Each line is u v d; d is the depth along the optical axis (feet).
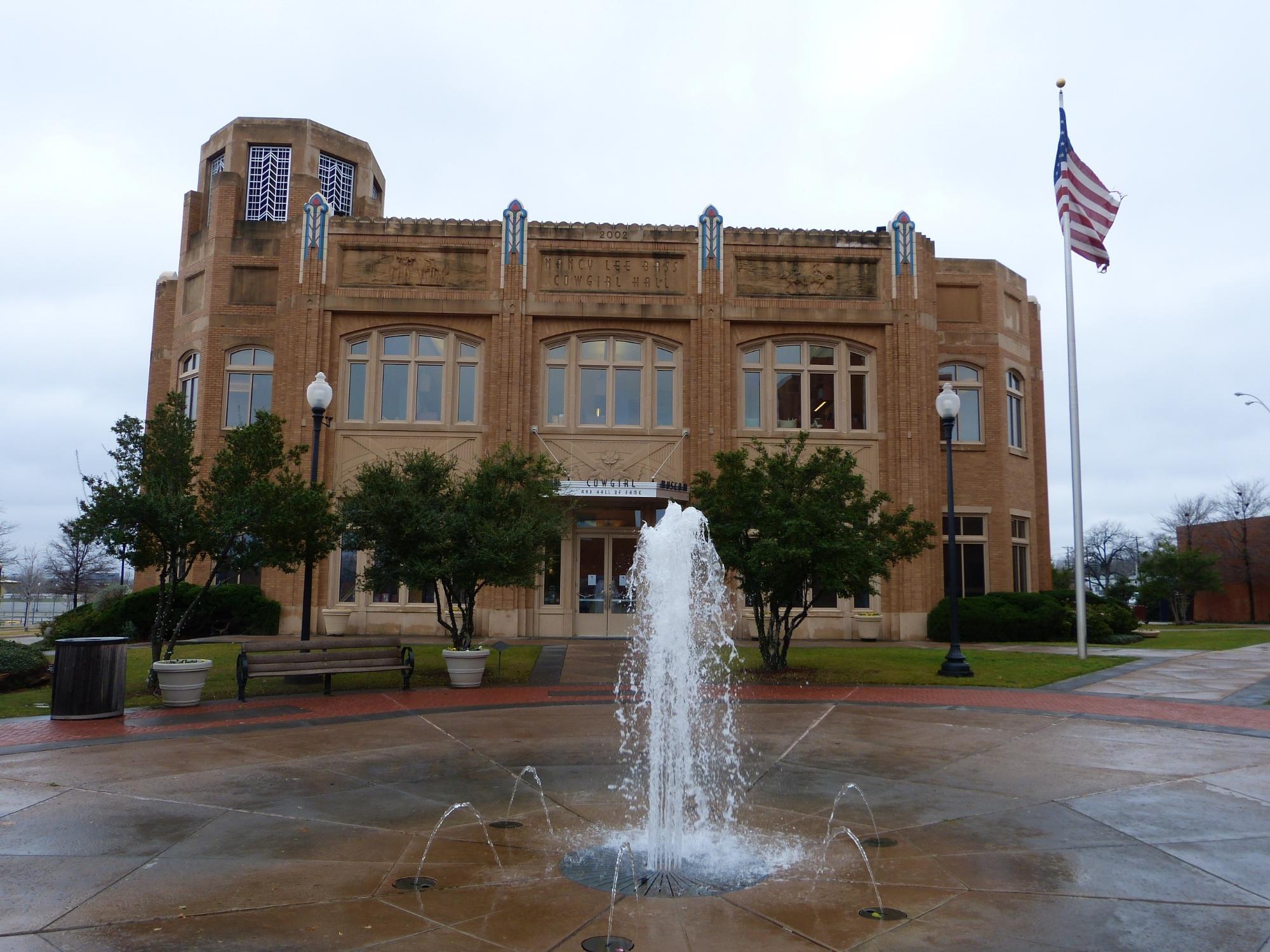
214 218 89.25
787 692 49.03
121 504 44.14
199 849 20.65
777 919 16.57
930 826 22.76
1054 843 21.30
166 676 42.86
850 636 80.64
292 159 92.99
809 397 83.82
